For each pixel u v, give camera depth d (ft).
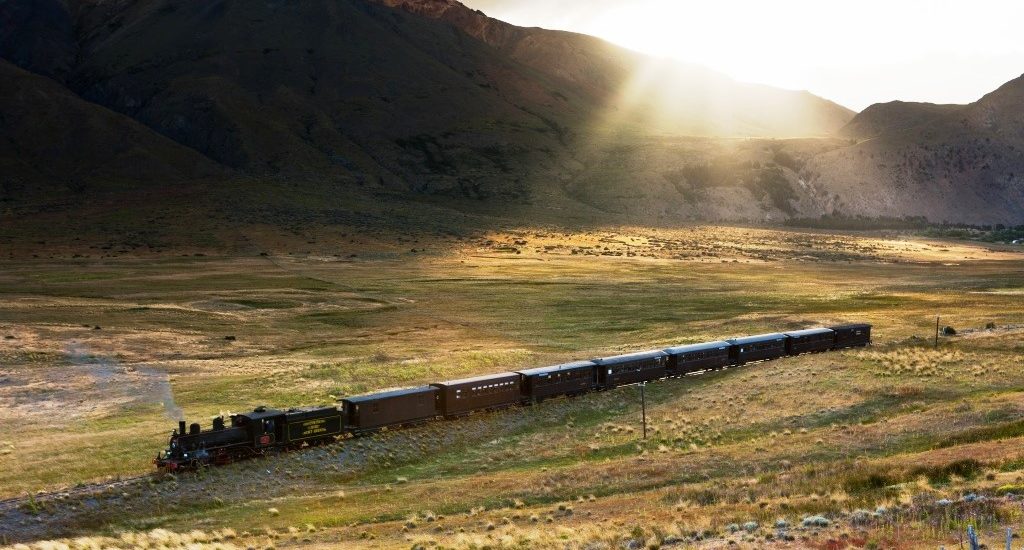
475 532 113.60
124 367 284.41
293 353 326.24
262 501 151.12
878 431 165.68
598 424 210.38
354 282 535.60
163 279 517.14
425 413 206.08
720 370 267.80
